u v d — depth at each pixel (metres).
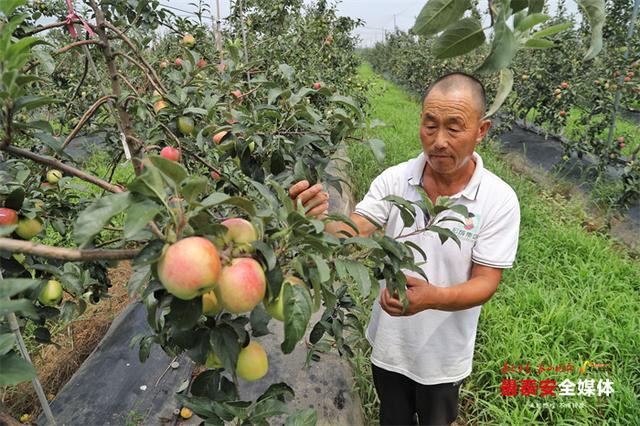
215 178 2.09
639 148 6.27
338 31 8.64
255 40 5.37
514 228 1.91
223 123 2.03
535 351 3.29
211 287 0.86
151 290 0.96
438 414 2.29
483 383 3.22
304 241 1.03
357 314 3.62
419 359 2.16
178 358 3.11
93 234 0.73
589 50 0.55
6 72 0.92
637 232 5.96
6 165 2.21
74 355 3.47
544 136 10.09
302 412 1.18
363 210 2.11
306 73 5.71
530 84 8.85
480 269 1.92
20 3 0.92
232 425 2.13
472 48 0.60
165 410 2.75
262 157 1.77
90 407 2.75
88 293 2.26
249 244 0.96
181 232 0.88
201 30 4.32
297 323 0.97
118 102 1.78
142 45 2.89
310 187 1.51
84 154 7.18
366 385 3.09
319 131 1.80
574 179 7.58
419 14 0.58
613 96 7.44
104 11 2.56
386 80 27.38
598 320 3.64
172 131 2.11
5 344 0.80
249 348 1.23
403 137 10.03
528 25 0.53
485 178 1.92
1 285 0.69
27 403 3.07
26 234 1.50
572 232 5.29
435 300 1.72
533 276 4.54
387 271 1.30
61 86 3.79
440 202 1.36
